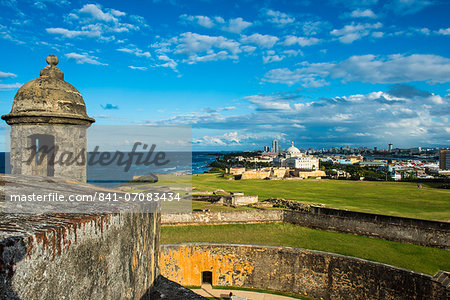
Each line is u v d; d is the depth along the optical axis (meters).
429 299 12.95
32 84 9.73
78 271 5.28
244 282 16.73
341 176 76.25
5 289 3.69
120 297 7.05
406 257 16.95
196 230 21.70
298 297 15.80
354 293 15.00
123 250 7.23
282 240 19.83
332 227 21.36
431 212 30.11
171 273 16.33
